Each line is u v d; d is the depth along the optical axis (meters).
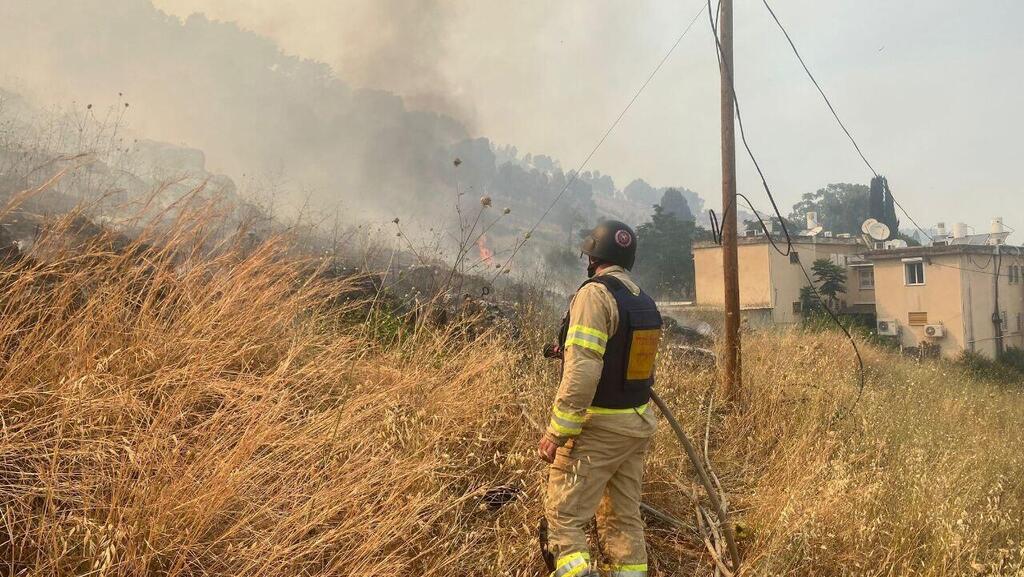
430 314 5.07
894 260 29.41
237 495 2.31
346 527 2.26
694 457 3.17
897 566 3.23
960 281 27.52
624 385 2.69
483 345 4.72
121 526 1.96
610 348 2.68
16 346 2.65
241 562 2.14
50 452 2.21
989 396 8.83
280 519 2.28
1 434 2.22
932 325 27.73
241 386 2.88
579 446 2.67
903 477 4.19
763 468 4.46
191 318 3.11
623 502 2.84
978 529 3.50
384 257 7.09
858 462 4.52
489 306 5.93
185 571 2.08
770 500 3.63
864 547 3.21
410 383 3.49
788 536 3.07
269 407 2.77
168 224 4.12
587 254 2.93
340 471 2.53
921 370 10.65
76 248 3.30
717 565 3.07
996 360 27.20
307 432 2.71
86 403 2.31
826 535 3.17
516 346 5.18
